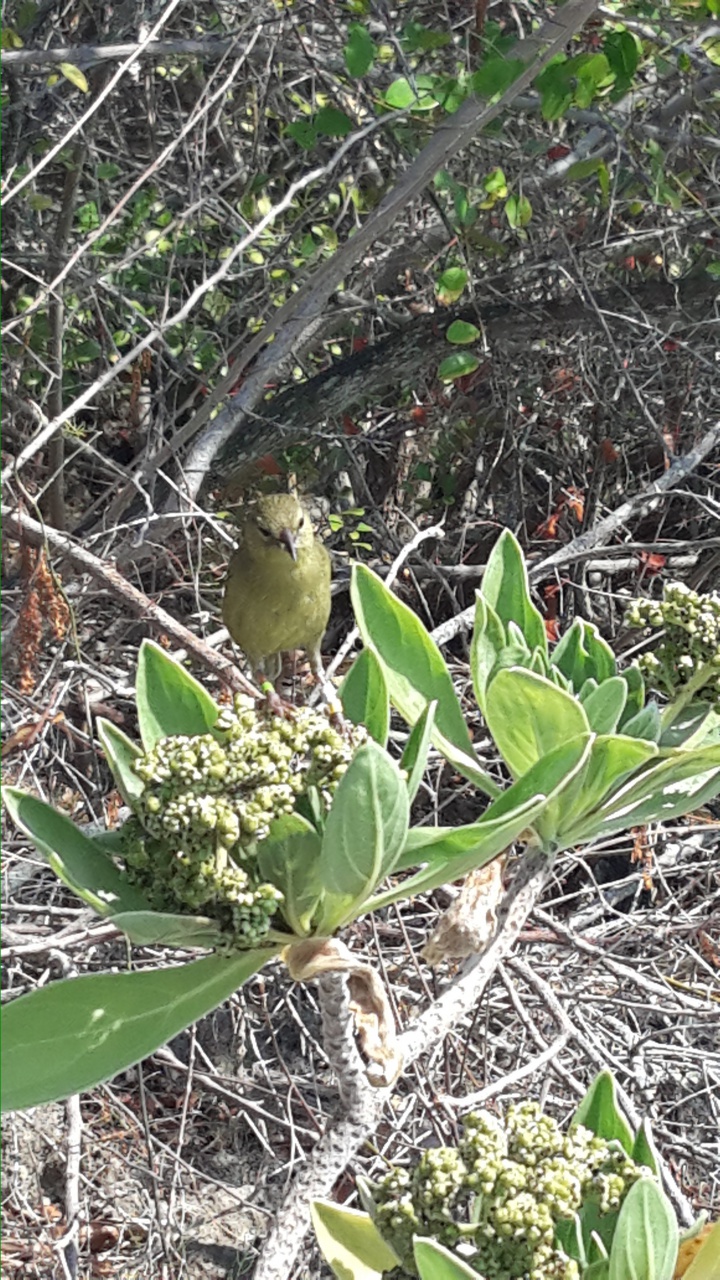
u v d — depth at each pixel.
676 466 6.21
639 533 7.47
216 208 5.98
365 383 6.48
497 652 2.10
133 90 6.39
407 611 2.18
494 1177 1.66
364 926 4.34
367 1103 1.80
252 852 1.58
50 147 5.41
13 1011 1.62
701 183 6.65
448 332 5.61
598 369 6.82
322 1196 1.85
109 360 5.93
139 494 6.26
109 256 5.68
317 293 5.79
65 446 6.41
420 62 5.61
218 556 6.47
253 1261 4.21
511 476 7.23
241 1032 4.43
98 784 5.20
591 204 6.32
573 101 5.04
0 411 4.34
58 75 5.43
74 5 5.94
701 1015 4.24
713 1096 4.42
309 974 1.65
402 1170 1.75
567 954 4.91
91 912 4.11
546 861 2.00
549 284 6.56
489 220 6.40
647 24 5.42
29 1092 1.62
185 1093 4.11
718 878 5.62
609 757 1.88
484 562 7.28
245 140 6.73
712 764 1.94
